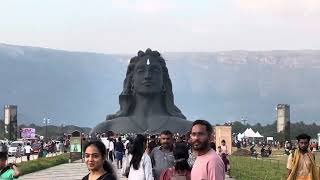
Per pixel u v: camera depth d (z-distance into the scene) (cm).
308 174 1872
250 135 15562
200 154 1126
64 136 11725
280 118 16888
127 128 11069
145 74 11619
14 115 14938
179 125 11144
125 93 11756
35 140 11662
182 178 1367
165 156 1662
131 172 1611
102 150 1094
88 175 1104
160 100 11700
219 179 1091
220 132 6431
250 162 5738
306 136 1877
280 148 13500
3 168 1883
